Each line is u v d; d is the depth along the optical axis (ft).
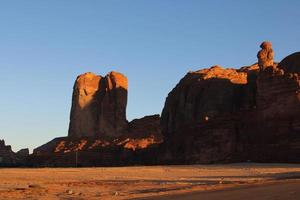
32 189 99.19
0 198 79.00
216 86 344.90
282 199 67.26
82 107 470.80
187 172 188.65
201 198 72.02
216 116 298.35
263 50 283.38
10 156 502.79
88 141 423.23
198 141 299.79
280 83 256.73
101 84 480.23
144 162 354.54
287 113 251.39
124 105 466.29
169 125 362.12
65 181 135.44
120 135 441.68
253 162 257.14
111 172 198.80
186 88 362.53
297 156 241.76
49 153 418.51
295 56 313.53
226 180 133.59
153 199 72.74
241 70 400.06
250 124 273.75
